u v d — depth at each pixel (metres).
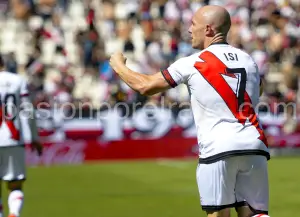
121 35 74.62
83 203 39.97
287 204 39.25
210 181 20.66
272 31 77.06
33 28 75.12
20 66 70.00
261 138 20.64
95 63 70.00
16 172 31.50
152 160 59.78
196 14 21.38
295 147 61.75
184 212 36.97
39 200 41.06
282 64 72.31
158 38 72.94
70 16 78.56
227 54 20.95
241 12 79.75
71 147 58.59
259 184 20.88
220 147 20.31
